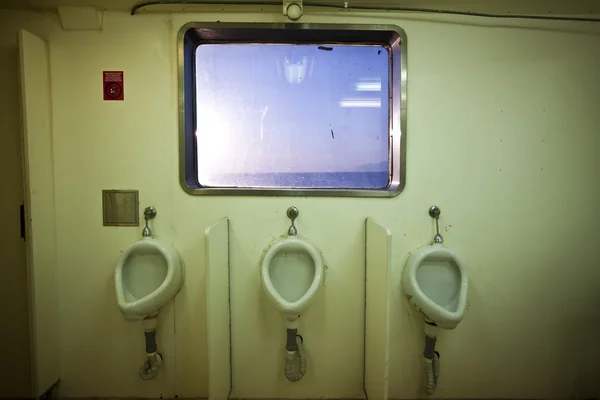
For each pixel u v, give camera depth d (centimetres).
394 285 140
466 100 137
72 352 143
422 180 138
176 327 141
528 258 141
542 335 143
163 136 137
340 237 140
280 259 136
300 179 148
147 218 137
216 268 123
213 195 138
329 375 145
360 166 149
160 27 134
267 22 133
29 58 125
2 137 136
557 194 140
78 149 137
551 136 138
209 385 114
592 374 145
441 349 144
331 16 135
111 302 141
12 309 141
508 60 136
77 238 139
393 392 144
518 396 146
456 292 133
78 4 131
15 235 138
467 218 140
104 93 136
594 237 141
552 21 135
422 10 133
